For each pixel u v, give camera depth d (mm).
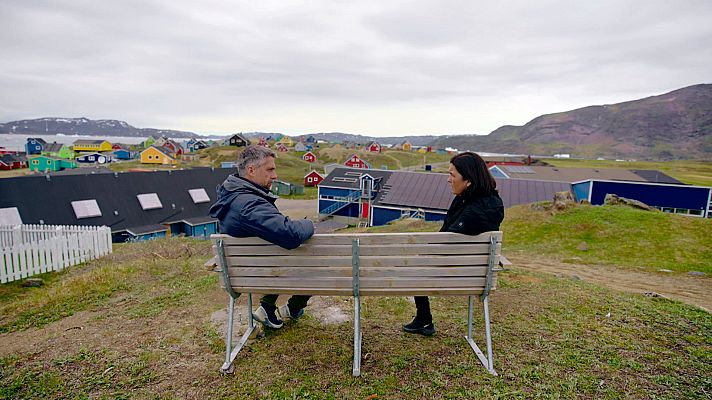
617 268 10188
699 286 8367
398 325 4027
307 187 62406
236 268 3100
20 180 25047
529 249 12430
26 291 8594
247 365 3225
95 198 27094
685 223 12719
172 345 3670
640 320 4145
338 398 2760
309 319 4176
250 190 3082
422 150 133250
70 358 3447
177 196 30969
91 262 10531
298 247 2979
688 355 3344
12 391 2934
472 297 3516
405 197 33344
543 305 4641
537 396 2736
